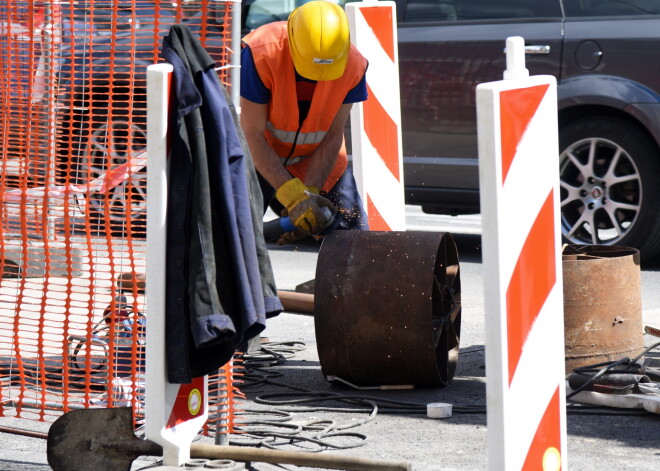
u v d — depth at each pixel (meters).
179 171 4.57
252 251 4.72
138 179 5.92
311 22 6.80
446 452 5.68
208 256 4.54
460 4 11.57
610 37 10.80
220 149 4.62
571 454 5.61
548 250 4.08
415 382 6.95
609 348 7.04
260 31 7.14
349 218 7.72
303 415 6.44
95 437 5.14
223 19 5.58
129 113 5.84
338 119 7.46
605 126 10.91
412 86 11.70
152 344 4.59
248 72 7.04
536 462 4.04
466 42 11.41
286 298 7.55
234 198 4.70
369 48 8.45
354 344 6.77
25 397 5.95
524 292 3.93
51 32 6.18
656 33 10.62
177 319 4.57
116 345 5.76
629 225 10.96
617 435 5.93
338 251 6.89
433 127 11.63
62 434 5.18
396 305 6.66
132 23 5.74
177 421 4.80
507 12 11.34
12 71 6.41
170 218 4.58
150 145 4.54
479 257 12.01
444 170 11.63
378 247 6.83
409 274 6.68
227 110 4.70
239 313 4.64
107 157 5.86
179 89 4.54
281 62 7.03
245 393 6.95
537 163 4.00
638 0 10.85
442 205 11.90
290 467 5.35
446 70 11.51
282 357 7.78
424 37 11.64
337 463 4.86
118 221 6.00
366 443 5.84
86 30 6.04
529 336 3.97
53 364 7.07
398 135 8.56
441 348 7.11
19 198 6.43
